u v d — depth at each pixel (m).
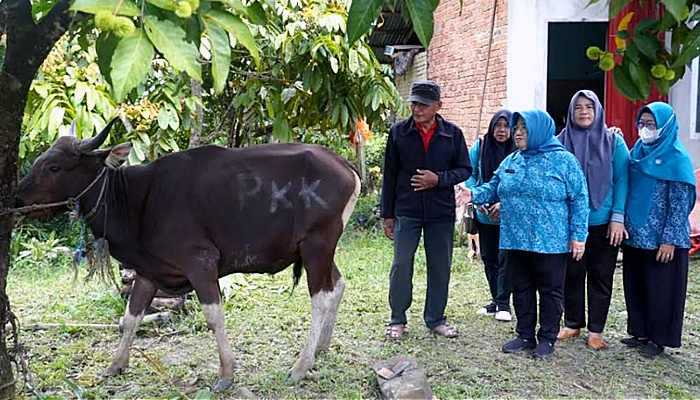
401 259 4.88
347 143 9.82
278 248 4.05
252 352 4.70
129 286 5.58
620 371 4.29
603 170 4.46
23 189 3.71
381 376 4.00
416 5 1.75
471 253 7.50
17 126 2.93
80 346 4.80
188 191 3.91
